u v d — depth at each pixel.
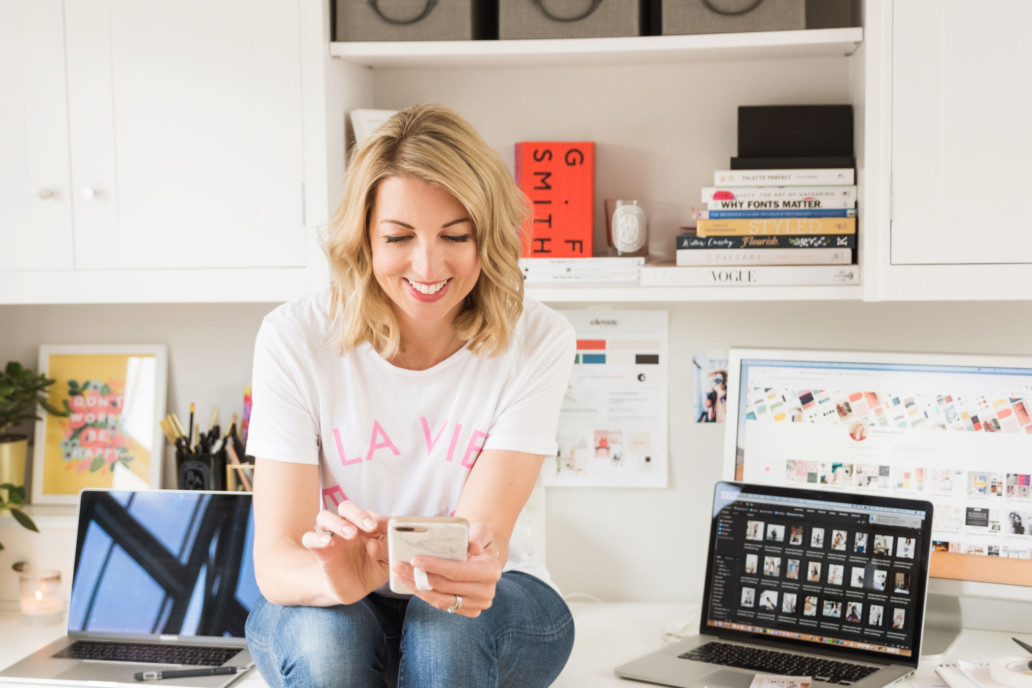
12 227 1.79
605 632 1.80
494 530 1.34
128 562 1.80
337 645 1.23
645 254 1.84
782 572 1.69
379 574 1.20
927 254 1.60
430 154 1.21
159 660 1.67
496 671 1.28
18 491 1.97
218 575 1.78
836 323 1.94
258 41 1.71
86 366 2.12
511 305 1.39
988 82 1.57
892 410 1.76
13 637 1.82
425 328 1.38
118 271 1.77
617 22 1.71
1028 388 1.70
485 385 1.41
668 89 1.92
